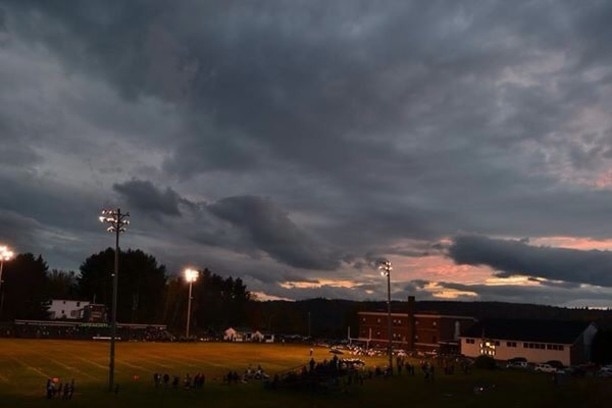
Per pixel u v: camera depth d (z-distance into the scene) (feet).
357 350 421.59
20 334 439.22
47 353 324.80
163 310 620.08
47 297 621.31
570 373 322.34
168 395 198.80
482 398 212.64
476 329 460.96
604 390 231.30
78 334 459.73
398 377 270.87
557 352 406.62
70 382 216.13
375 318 560.20
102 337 459.32
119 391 203.00
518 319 464.24
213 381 236.63
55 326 472.85
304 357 356.18
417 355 420.77
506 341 431.02
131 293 627.87
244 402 191.62
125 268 640.58
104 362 290.35
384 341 549.54
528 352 419.54
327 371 254.68
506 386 248.73
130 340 450.71
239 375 247.91
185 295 630.33
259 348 425.28
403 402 201.87
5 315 568.41
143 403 182.80
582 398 215.92
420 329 526.16
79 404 176.65
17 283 578.25
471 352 455.22
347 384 236.02
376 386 237.45
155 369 270.87
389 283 327.88
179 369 274.16
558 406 200.23
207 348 405.80
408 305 533.14
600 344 401.90
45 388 203.92
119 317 619.67
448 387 241.14
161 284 647.56
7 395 188.34
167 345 419.74
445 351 490.49
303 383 220.84
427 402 202.18
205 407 180.65
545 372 330.13
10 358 293.84
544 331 424.87
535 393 227.20
